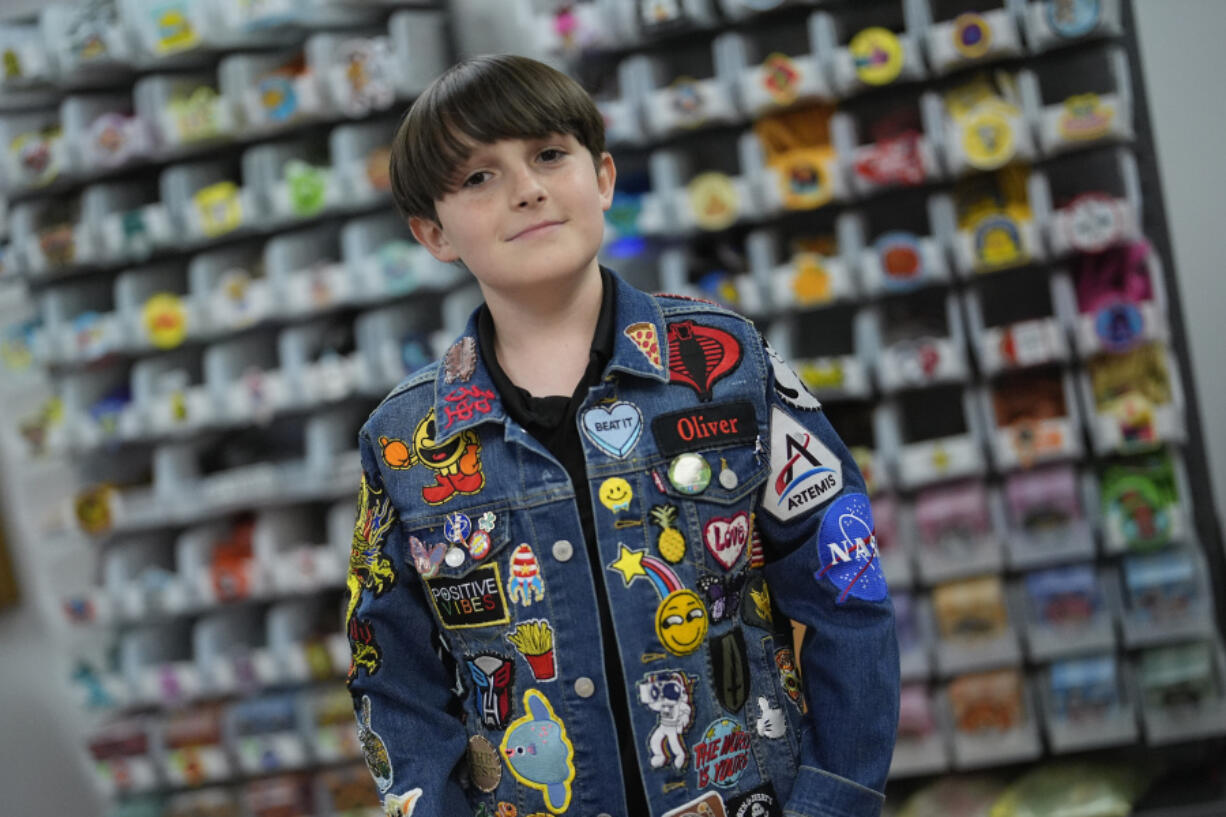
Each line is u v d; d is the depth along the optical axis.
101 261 3.27
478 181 1.08
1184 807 2.71
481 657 1.12
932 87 2.88
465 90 1.08
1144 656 2.79
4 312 3.46
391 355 3.04
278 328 3.45
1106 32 2.66
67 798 3.59
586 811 1.09
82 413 3.28
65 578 3.49
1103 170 2.86
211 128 3.05
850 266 2.79
